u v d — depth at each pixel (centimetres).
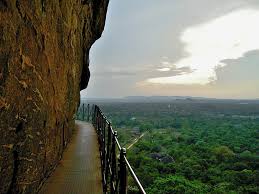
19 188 330
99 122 955
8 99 276
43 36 414
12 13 282
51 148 525
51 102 492
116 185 327
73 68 841
